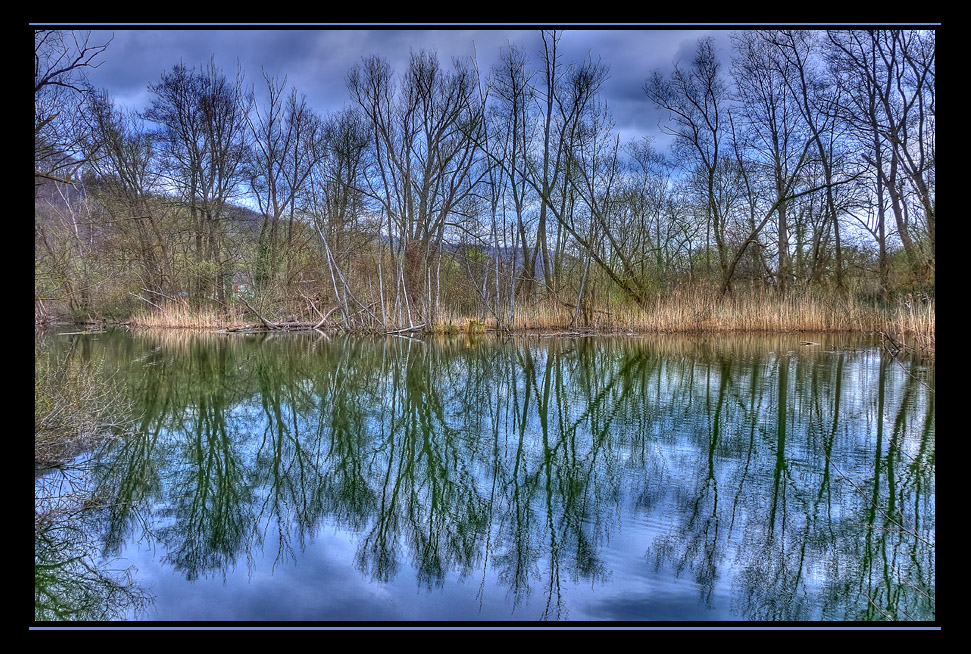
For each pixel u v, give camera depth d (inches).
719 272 1026.7
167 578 176.2
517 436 329.1
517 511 225.3
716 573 173.2
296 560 188.2
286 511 232.1
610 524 209.5
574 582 169.9
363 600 161.6
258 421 369.1
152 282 1011.3
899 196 840.3
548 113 858.1
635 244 937.5
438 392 447.5
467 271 947.3
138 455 297.9
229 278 1048.2
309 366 567.2
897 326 664.4
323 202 1077.8
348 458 297.9
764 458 274.4
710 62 959.6
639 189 962.7
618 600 159.2
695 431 321.7
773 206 862.5
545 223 919.7
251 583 171.2
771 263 1018.7
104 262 879.7
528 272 925.2
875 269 930.1
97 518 221.5
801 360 565.6
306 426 358.0
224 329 956.6
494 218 840.3
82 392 281.6
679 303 880.9
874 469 257.0
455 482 260.1
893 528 200.4
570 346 709.3
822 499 226.7
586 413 372.5
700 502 226.8
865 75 864.3
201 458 297.6
